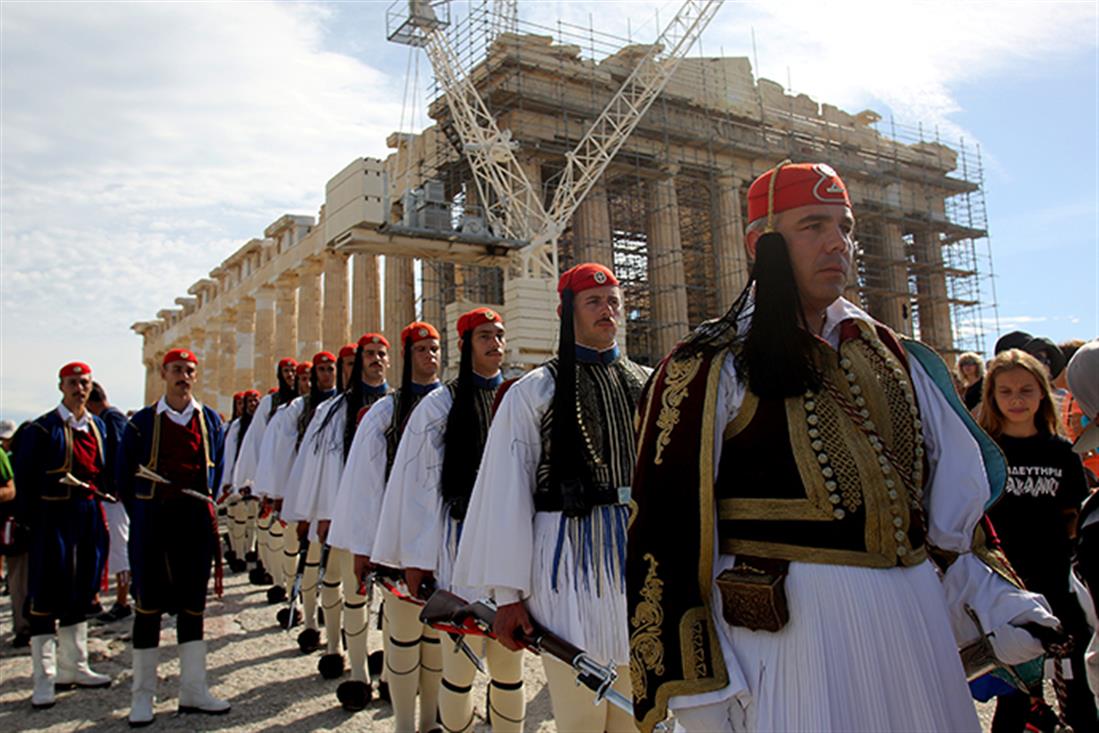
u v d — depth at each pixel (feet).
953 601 7.68
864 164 142.31
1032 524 15.05
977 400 22.31
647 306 134.82
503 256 89.20
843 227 7.47
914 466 7.31
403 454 15.84
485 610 11.71
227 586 37.42
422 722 17.47
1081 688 13.57
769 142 130.21
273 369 137.28
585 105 113.50
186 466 20.98
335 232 83.51
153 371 209.56
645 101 110.83
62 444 23.20
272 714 19.90
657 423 7.27
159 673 24.08
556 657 10.45
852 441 6.91
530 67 109.60
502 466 11.92
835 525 6.76
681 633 6.76
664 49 108.06
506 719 13.56
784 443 6.93
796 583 6.72
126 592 33.04
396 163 125.70
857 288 137.80
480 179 107.04
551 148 110.52
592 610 11.50
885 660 6.51
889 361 7.52
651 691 6.77
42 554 22.44
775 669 6.64
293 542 30.55
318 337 127.65
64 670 23.21
